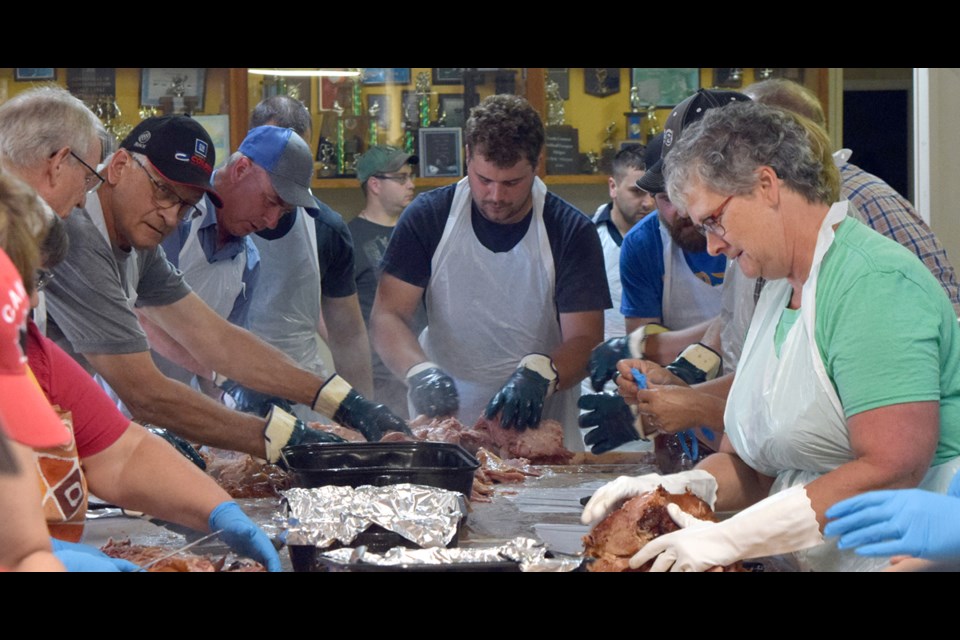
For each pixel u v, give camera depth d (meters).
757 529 1.67
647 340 3.42
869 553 1.53
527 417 3.14
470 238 3.61
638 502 1.82
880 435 1.67
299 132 4.07
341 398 2.99
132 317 2.62
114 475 1.95
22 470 1.39
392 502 1.97
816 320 1.78
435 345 3.72
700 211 1.83
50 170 2.27
